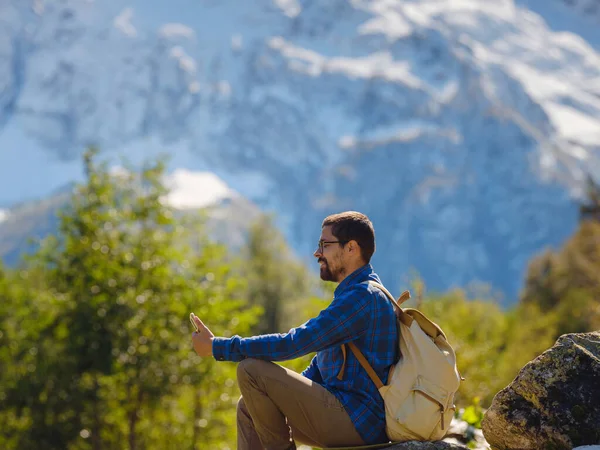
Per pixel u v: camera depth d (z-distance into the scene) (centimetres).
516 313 4238
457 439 596
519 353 2872
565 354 454
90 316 1639
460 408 660
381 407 448
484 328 3528
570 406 445
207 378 1744
